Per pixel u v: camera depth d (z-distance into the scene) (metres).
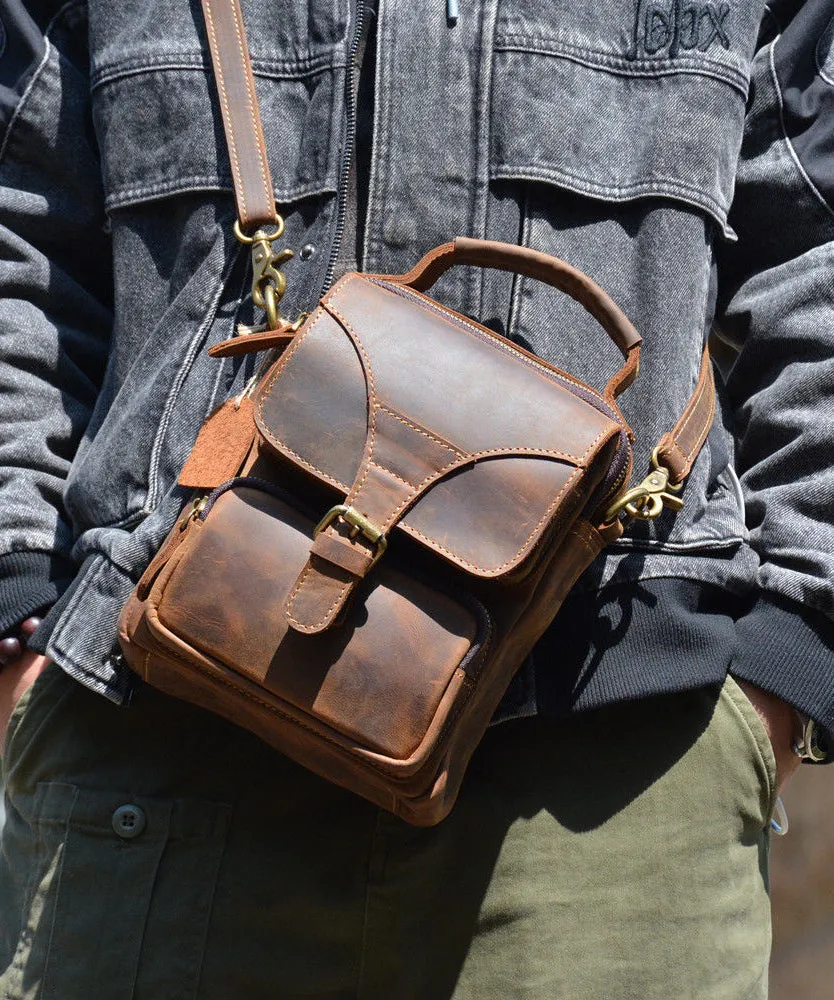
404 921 1.92
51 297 2.19
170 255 2.04
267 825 1.93
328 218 1.95
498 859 1.91
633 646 1.91
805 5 2.12
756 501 2.06
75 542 2.06
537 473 1.68
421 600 1.67
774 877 4.11
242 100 1.96
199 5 2.04
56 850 1.95
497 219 1.94
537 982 1.89
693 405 1.95
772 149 2.12
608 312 1.83
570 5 1.99
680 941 1.91
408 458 1.69
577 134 1.97
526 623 1.77
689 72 2.00
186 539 1.73
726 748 1.96
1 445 2.11
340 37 1.97
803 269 2.08
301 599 1.64
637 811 1.93
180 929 1.91
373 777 1.70
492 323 1.94
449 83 1.95
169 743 1.95
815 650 1.94
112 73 2.06
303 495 1.78
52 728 2.01
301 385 1.74
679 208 1.98
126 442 1.98
